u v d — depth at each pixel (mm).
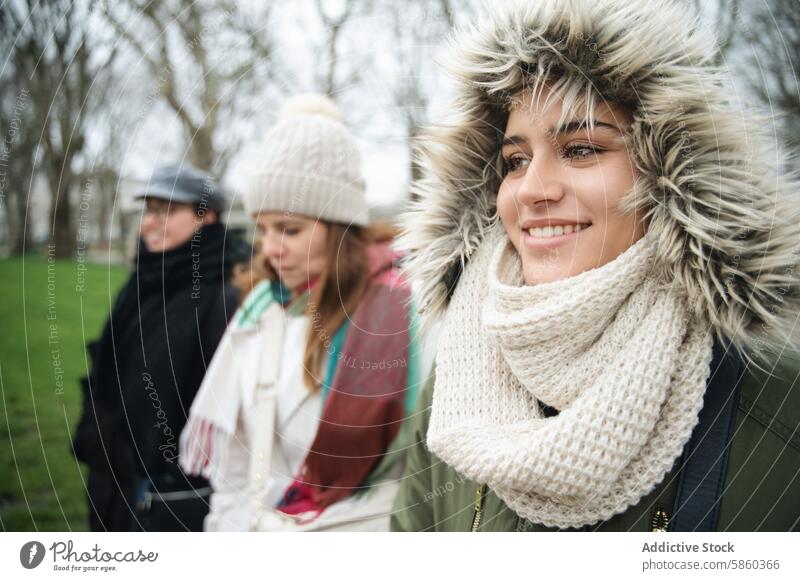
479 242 673
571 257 552
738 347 513
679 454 502
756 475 511
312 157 907
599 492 497
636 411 495
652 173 542
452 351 622
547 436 508
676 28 538
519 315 545
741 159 526
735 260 505
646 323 525
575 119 542
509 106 607
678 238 522
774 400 521
